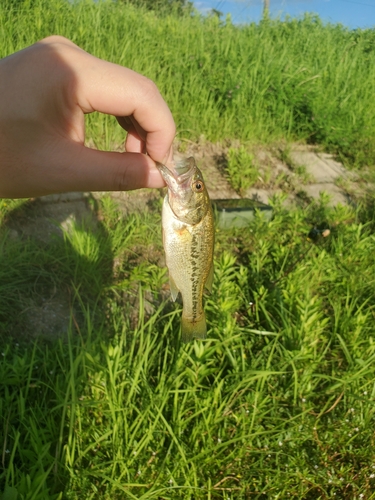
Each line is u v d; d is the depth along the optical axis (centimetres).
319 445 38
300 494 35
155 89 23
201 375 38
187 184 28
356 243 61
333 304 51
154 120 23
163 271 52
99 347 40
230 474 35
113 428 34
